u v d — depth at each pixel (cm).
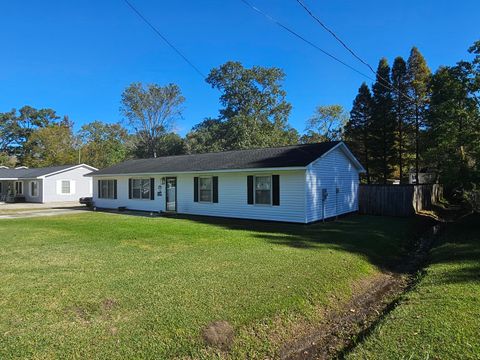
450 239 1111
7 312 487
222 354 421
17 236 1123
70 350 390
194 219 1633
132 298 538
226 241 1022
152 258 802
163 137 5006
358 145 3416
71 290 573
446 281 652
